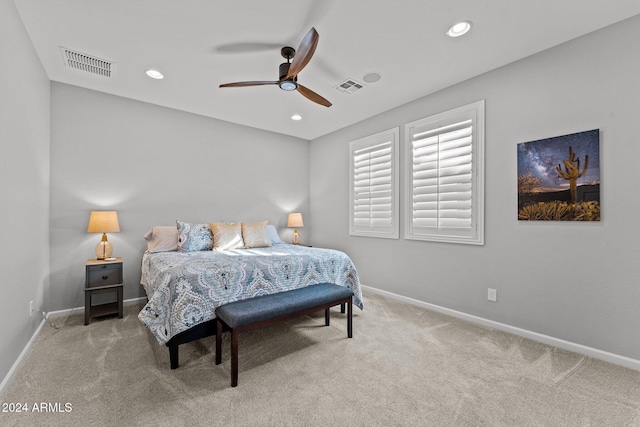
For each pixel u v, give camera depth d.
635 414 1.54
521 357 2.16
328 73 2.82
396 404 1.62
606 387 1.78
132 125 3.47
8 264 1.80
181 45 2.37
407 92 3.24
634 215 2.00
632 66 2.01
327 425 1.46
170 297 1.99
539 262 2.45
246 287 2.30
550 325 2.38
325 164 4.91
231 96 3.38
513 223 2.60
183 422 1.47
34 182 2.39
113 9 1.96
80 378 1.85
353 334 2.57
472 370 1.98
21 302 2.05
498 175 2.70
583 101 2.22
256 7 1.94
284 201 4.93
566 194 2.29
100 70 2.77
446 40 2.30
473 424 1.47
